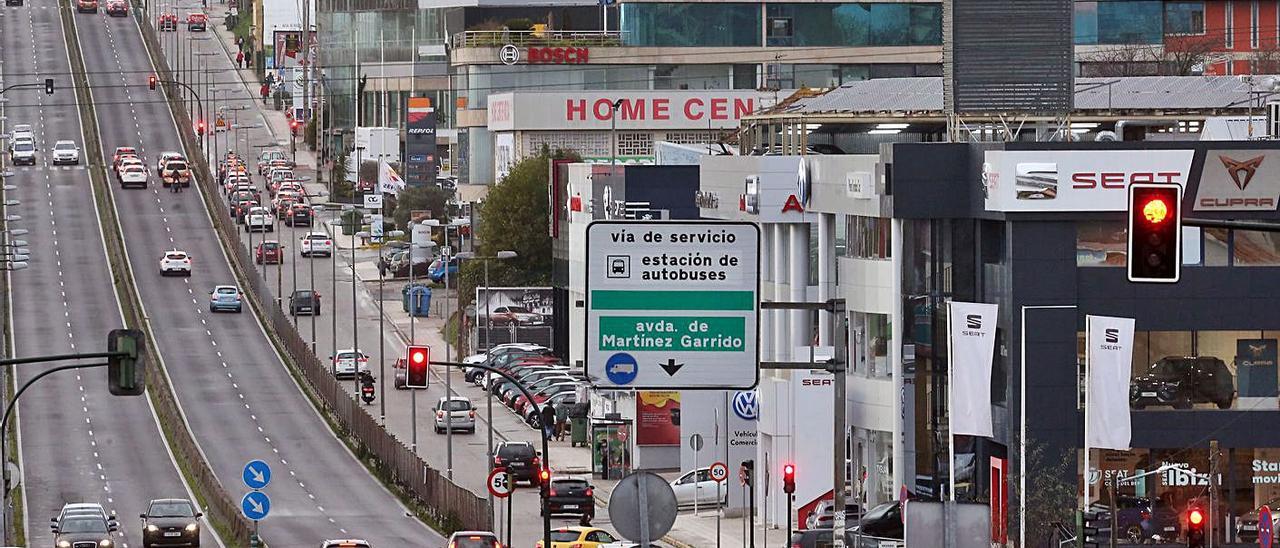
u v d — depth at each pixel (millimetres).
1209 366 170000
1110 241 169750
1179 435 169375
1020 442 167750
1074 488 167750
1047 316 168625
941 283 178750
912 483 181000
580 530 179375
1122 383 158125
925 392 180375
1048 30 185500
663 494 79438
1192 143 167250
